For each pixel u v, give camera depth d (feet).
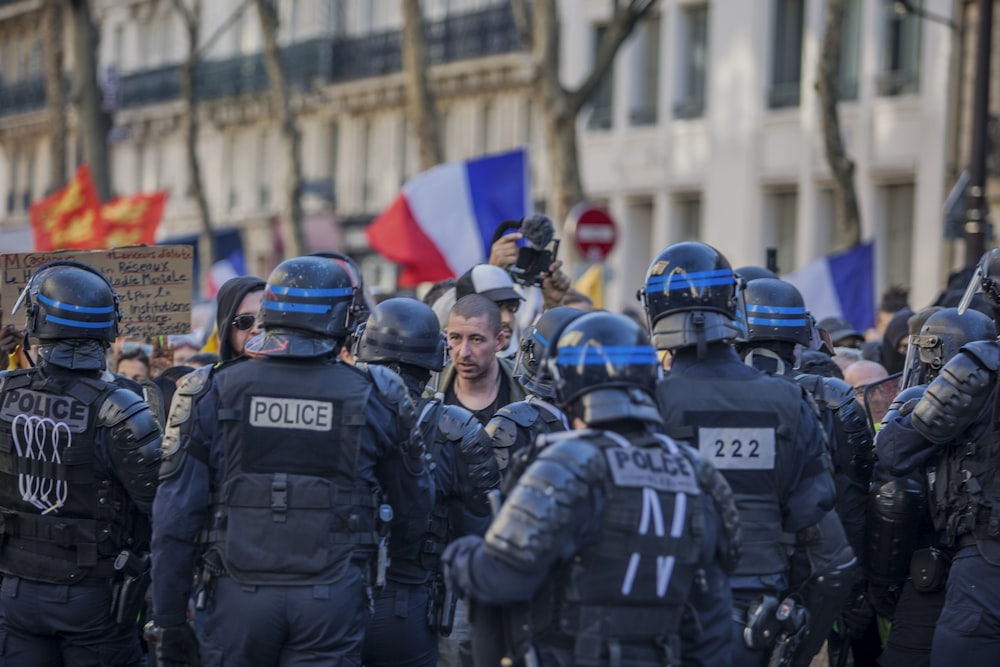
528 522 45.55
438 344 65.46
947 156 251.80
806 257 277.85
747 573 55.21
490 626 47.91
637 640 47.09
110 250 83.87
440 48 375.66
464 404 76.13
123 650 64.75
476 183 139.44
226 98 446.60
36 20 519.19
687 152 304.09
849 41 271.49
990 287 63.62
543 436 47.60
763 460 55.47
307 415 55.88
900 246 265.54
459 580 47.06
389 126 402.72
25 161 548.31
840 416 66.28
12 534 63.67
